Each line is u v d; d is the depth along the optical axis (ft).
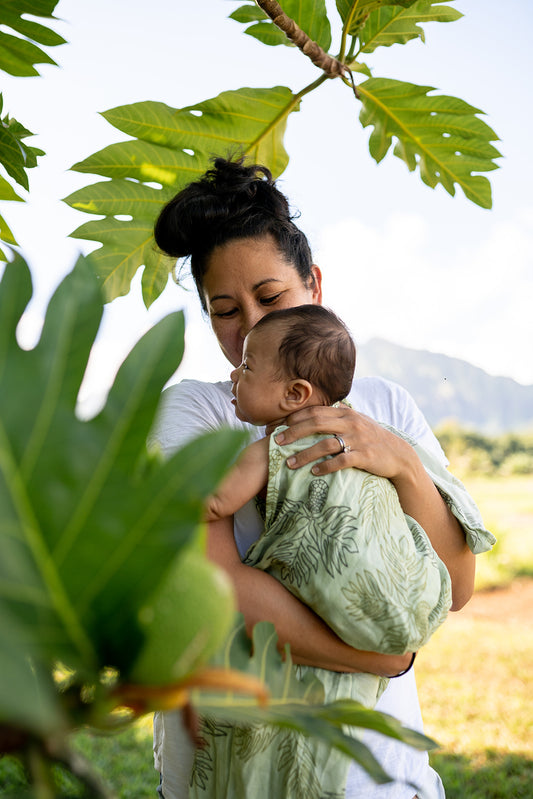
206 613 1.71
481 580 35.09
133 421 1.63
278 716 2.11
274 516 5.34
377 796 5.06
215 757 5.03
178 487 1.60
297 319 5.85
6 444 1.55
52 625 1.56
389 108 8.13
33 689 1.44
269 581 5.03
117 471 1.60
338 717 2.24
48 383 1.61
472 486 55.83
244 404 5.85
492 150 8.32
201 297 6.70
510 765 17.89
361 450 5.33
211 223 5.95
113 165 8.09
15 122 6.88
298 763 4.80
